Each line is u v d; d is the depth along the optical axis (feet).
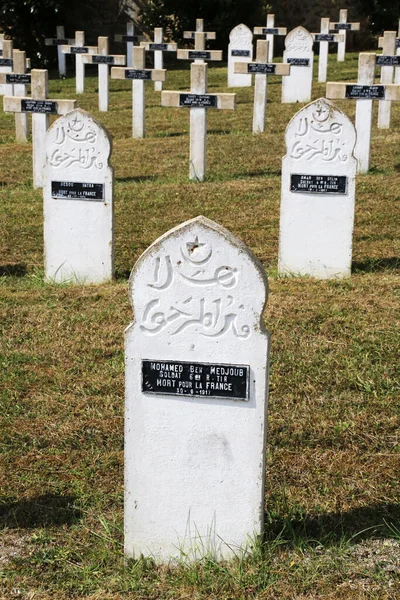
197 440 15.21
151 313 14.94
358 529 16.67
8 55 61.36
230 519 15.40
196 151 43.86
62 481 18.60
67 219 29.84
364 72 42.96
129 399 15.31
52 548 16.39
